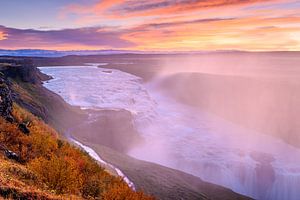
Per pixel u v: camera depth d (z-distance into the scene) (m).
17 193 11.88
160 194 40.75
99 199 20.95
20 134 25.53
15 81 89.62
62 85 158.62
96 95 135.88
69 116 83.00
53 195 13.73
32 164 17.97
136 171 48.00
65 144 32.22
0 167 14.83
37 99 80.62
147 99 143.88
